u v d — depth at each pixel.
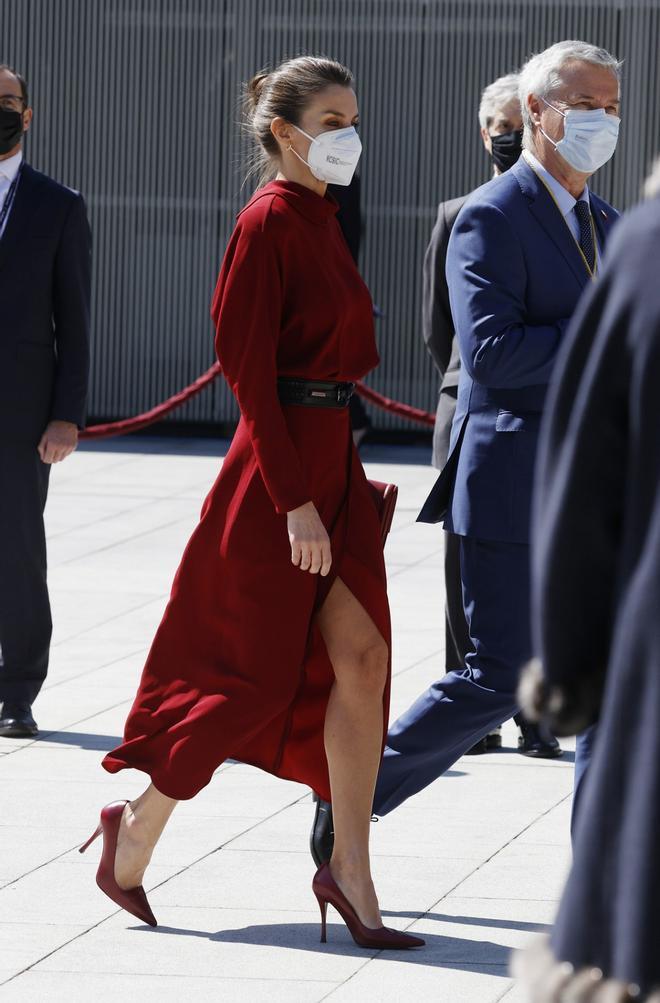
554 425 4.41
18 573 11.69
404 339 29.70
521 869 8.80
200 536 7.84
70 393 11.79
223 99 29.66
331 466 7.76
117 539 19.48
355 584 7.75
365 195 29.53
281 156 7.80
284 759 8.09
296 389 7.69
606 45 28.61
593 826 4.19
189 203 29.94
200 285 30.05
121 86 29.81
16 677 11.70
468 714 8.59
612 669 4.19
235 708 7.64
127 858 7.90
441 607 15.95
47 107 30.00
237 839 9.30
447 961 7.46
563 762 11.15
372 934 7.61
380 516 8.01
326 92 7.69
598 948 4.15
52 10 29.77
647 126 28.59
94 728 11.77
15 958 7.47
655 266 4.20
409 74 29.19
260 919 8.04
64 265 11.77
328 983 7.18
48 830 9.45
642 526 4.17
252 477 7.70
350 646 7.74
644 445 4.18
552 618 4.32
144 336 30.27
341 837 7.77
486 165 29.19
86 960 7.45
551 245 8.39
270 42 29.44
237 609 7.70
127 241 30.11
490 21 28.88
